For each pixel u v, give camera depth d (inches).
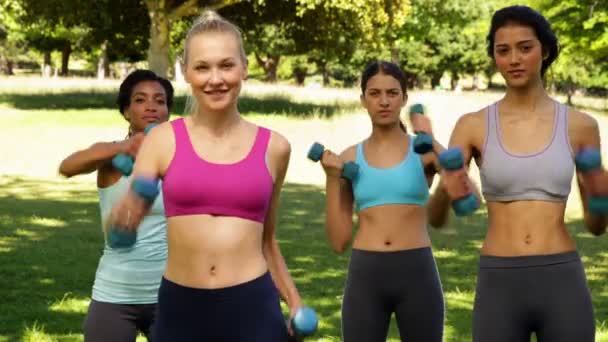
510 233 168.1
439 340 202.8
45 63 2711.6
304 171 685.9
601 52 1212.5
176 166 140.9
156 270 177.9
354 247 204.2
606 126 987.3
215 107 140.5
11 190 570.6
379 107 202.5
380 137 205.2
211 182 140.4
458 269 367.6
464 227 471.8
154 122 191.2
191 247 141.4
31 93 1443.2
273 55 2444.6
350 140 860.6
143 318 179.0
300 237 429.4
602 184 158.1
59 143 826.8
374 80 203.5
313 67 3137.3
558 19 1187.3
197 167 140.5
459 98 1489.9
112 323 176.7
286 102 1290.6
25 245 401.4
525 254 166.4
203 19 144.3
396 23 1151.6
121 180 176.7
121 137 878.4
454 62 2706.7
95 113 1085.1
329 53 1261.1
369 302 200.7
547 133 168.2
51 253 384.8
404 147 204.2
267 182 143.1
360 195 202.7
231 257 141.5
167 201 142.4
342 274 352.2
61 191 571.8
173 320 143.3
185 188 140.4
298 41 1233.4
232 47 141.8
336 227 201.3
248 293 141.7
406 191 200.7
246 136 143.9
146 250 177.2
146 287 177.3
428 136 173.8
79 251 390.6
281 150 145.6
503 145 169.3
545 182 166.4
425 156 202.5
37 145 808.9
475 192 159.0
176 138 141.7
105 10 1139.9
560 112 169.5
